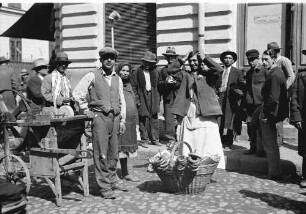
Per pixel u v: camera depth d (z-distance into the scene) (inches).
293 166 246.5
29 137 204.7
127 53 456.1
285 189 215.0
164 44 393.1
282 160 251.4
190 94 226.4
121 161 238.7
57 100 231.1
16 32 533.3
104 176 202.7
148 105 322.0
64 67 240.5
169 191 212.5
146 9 441.4
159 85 306.3
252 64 270.5
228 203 190.7
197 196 202.5
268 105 225.6
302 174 222.5
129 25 453.7
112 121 203.2
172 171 201.6
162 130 363.3
